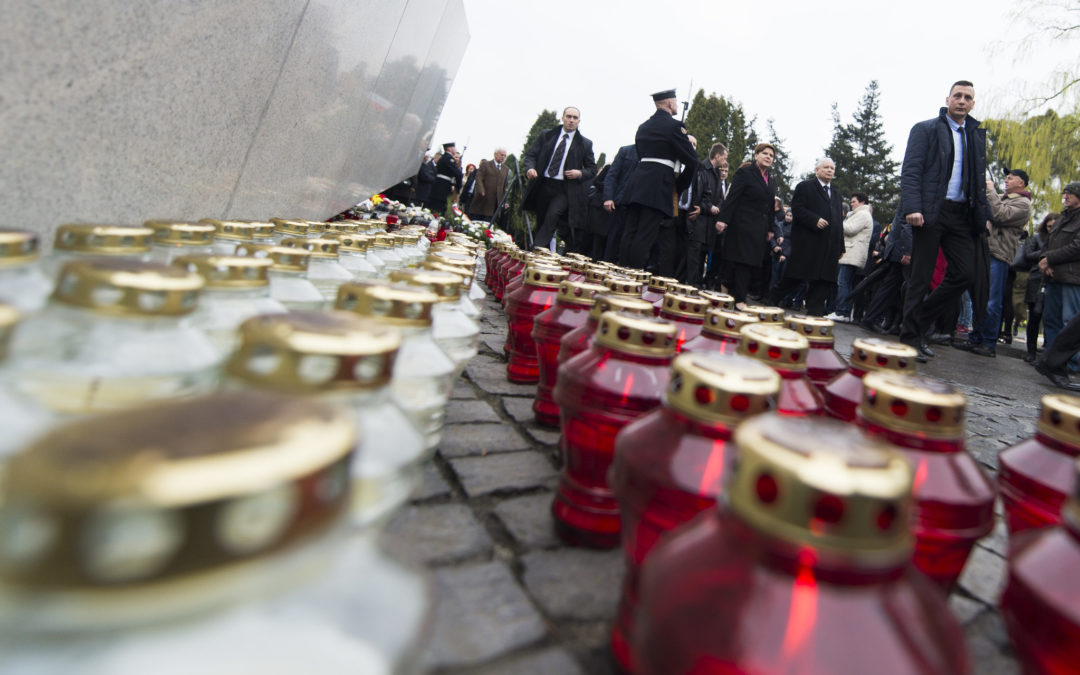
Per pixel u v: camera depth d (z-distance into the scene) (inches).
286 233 99.8
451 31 458.9
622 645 41.2
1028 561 32.4
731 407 36.7
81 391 27.4
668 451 37.6
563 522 60.2
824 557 21.5
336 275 73.9
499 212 636.1
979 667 50.8
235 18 109.8
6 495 12.0
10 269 37.0
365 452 25.2
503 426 94.1
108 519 11.4
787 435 24.1
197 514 12.1
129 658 12.6
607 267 171.5
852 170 2300.7
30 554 11.6
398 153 381.4
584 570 55.9
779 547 22.1
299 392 24.4
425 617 19.9
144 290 29.0
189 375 29.9
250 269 43.5
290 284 59.4
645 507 38.1
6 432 25.6
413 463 27.7
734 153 2122.3
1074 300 302.7
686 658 22.5
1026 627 31.4
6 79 68.4
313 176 189.6
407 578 20.7
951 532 44.4
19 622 12.0
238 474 12.6
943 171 252.7
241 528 12.8
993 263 364.8
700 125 2063.2
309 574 15.4
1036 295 368.2
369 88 237.0
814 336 89.6
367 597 18.1
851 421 69.2
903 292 385.1
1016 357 401.4
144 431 13.6
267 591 14.0
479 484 72.0
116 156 88.4
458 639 45.1
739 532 23.5
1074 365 340.2
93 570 11.6
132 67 86.8
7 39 67.4
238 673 13.7
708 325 79.8
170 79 95.9
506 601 50.3
